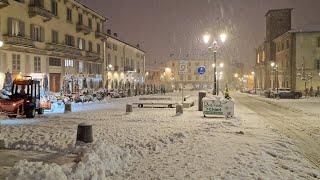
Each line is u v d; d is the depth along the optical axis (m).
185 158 10.05
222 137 13.98
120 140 12.90
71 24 50.25
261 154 10.75
